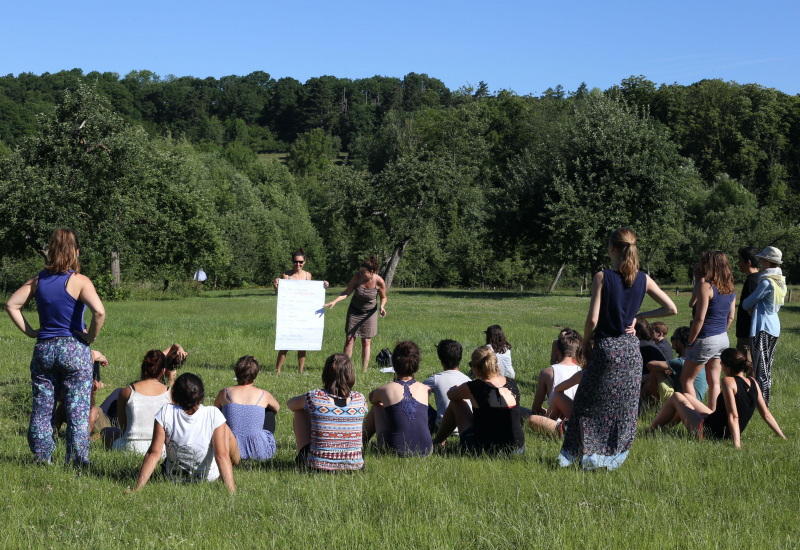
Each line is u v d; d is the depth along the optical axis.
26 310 31.02
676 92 95.62
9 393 9.80
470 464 6.05
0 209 31.91
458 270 68.75
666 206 43.09
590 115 45.91
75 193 33.34
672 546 4.12
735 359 7.18
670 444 6.77
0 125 117.38
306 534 4.30
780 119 95.62
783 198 88.88
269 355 14.22
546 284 67.31
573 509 4.79
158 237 45.47
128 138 35.62
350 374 6.07
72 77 173.12
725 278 7.66
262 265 76.25
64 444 6.71
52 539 4.20
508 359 9.36
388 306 35.97
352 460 5.95
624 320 5.77
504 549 4.12
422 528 4.40
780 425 8.21
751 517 4.67
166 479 5.61
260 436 6.55
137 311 31.12
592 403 5.86
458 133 80.38
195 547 4.13
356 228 55.12
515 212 46.81
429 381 7.55
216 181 82.75
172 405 5.57
